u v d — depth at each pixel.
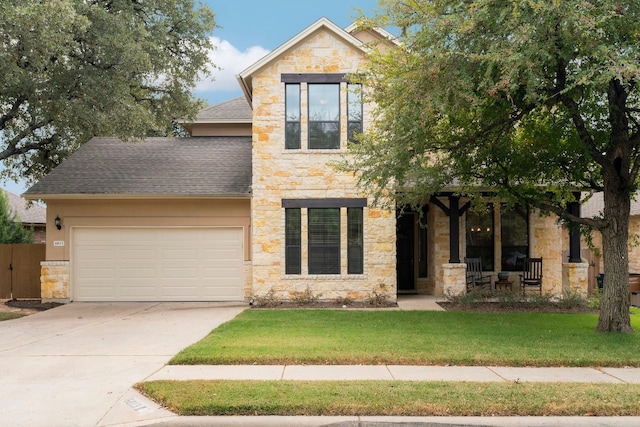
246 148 17.95
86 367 7.11
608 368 7.07
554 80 9.30
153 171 15.91
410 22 9.12
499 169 10.95
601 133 10.00
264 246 13.97
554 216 15.45
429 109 8.62
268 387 5.86
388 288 13.89
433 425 4.93
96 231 15.09
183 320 11.39
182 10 19.22
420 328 9.80
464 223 15.68
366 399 5.40
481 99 8.72
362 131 13.97
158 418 5.08
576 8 7.50
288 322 10.65
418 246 16.48
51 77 13.91
